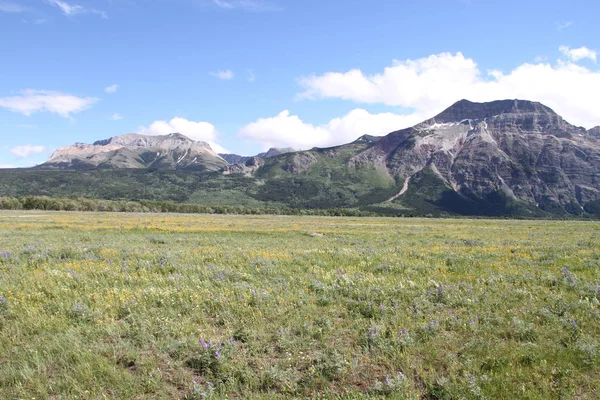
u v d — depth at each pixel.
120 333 7.46
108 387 5.76
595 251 19.45
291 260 15.71
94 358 6.43
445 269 13.76
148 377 5.95
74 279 11.46
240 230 40.38
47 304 8.99
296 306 9.21
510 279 11.91
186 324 7.91
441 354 6.71
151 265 13.97
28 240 25.11
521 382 5.79
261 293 9.91
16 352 6.62
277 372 5.99
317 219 92.19
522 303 9.43
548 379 5.86
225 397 5.48
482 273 13.05
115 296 9.66
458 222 89.06
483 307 9.09
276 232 38.53
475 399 5.38
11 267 13.59
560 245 24.53
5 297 9.48
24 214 75.69
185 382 5.95
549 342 7.11
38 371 6.02
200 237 31.50
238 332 7.50
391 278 12.19
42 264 14.19
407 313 8.67
